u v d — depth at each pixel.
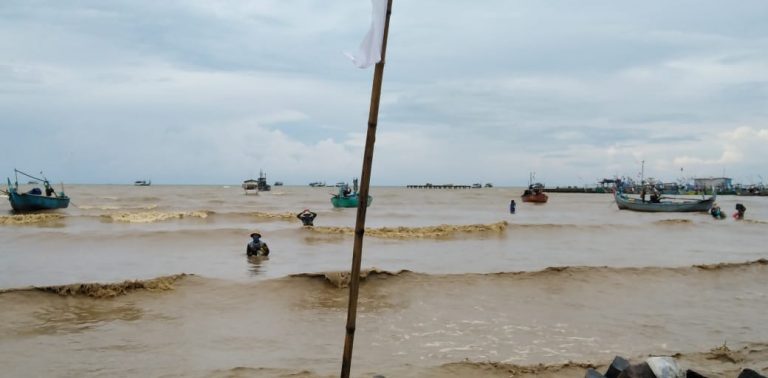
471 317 12.97
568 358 10.08
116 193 109.00
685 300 14.86
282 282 15.06
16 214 41.69
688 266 18.19
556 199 113.19
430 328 12.05
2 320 11.84
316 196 101.19
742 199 112.81
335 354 10.20
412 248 26.41
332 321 12.48
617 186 84.00
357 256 4.59
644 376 6.96
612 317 13.12
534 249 26.39
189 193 112.19
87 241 27.08
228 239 28.66
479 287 15.52
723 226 39.84
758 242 30.45
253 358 9.91
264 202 73.75
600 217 50.09
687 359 9.55
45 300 13.07
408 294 14.84
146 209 53.56
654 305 14.30
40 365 9.41
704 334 11.76
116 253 23.80
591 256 23.97
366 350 10.48
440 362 9.77
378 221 44.62
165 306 13.32
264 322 12.34
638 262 22.08
